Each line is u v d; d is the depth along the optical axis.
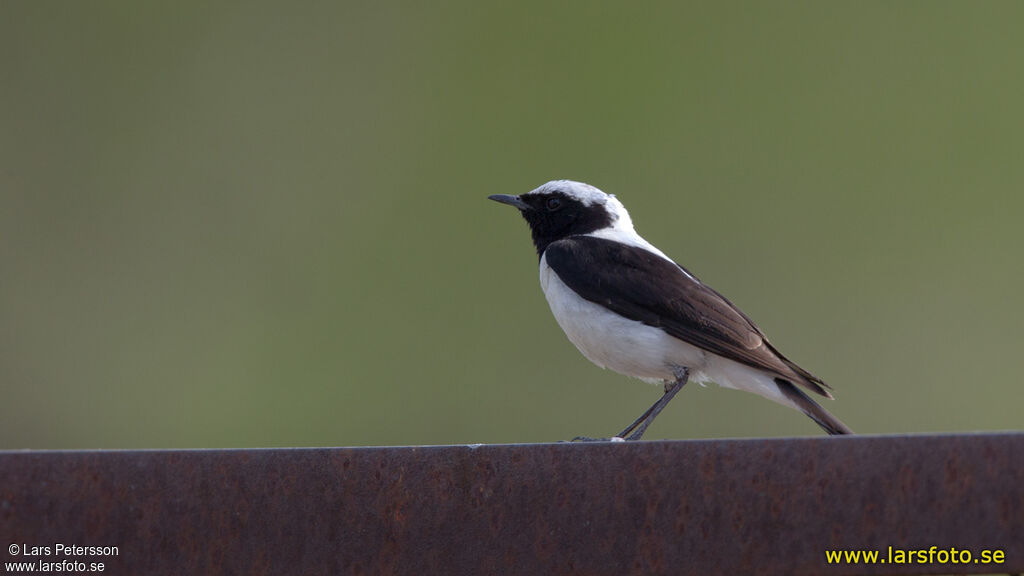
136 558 9.00
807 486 8.80
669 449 8.99
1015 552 8.48
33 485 8.98
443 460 9.16
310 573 9.08
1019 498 8.51
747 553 8.84
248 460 9.12
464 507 9.12
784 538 8.80
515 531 9.09
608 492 9.03
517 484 9.12
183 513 9.05
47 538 8.95
